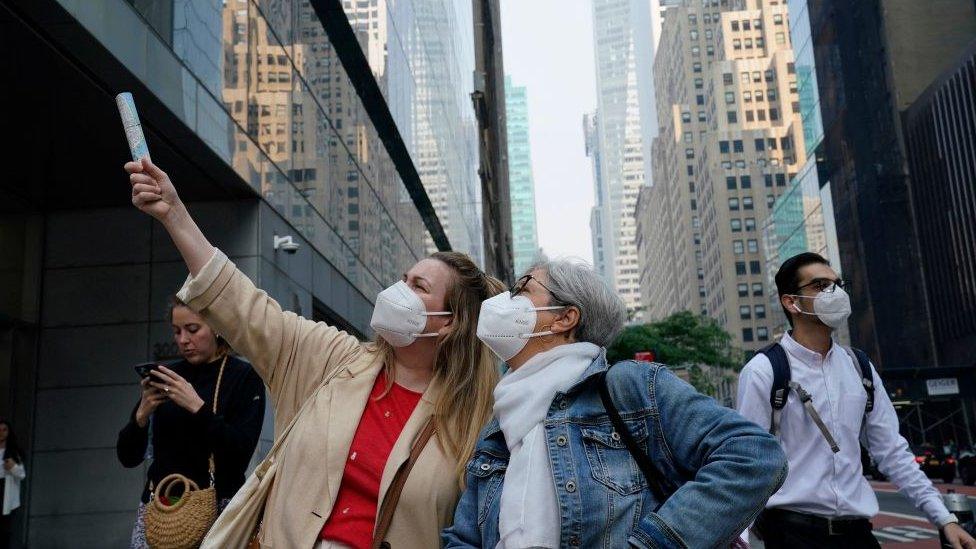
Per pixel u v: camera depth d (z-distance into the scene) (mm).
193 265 2756
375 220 17641
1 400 9906
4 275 10062
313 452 2609
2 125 8375
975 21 57094
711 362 50500
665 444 2070
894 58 57438
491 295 3014
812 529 3375
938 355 53125
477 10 66188
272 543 2547
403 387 2855
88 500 9938
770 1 125125
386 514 2525
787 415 3484
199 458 3664
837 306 3502
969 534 3494
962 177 49219
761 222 114625
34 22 6508
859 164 58938
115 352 10297
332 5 14242
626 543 1966
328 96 14312
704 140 125000
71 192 10172
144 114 8203
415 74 23188
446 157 29719
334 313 14047
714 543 1844
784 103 117500
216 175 9906
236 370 3920
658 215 170250
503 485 2154
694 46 142500
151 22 7895
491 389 2848
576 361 2242
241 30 10367
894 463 3553
